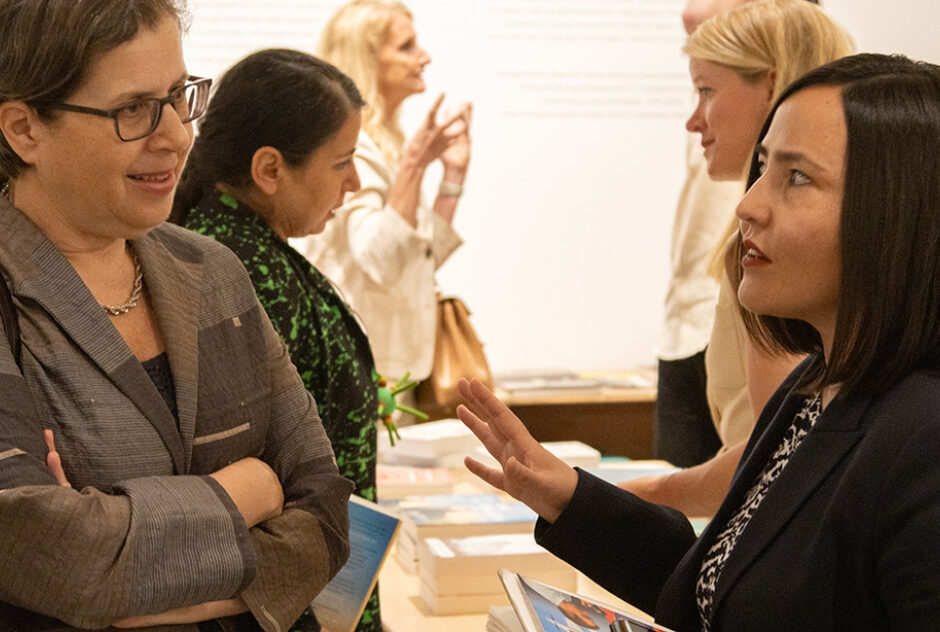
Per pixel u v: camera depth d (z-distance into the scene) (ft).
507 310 17.85
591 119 17.60
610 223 17.93
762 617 3.78
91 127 3.74
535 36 17.22
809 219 3.75
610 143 17.72
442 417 13.21
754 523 3.96
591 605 4.34
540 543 5.02
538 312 17.94
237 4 15.87
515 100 17.35
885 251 3.58
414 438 9.80
